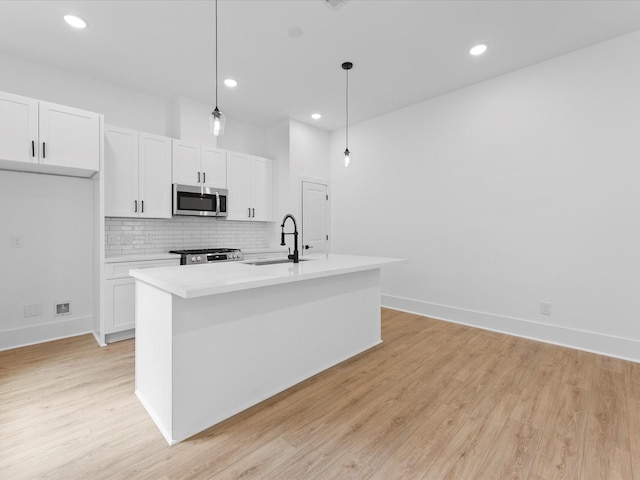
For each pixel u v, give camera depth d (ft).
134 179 11.39
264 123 16.19
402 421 6.15
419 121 13.74
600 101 9.37
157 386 5.98
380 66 10.70
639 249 8.86
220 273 6.54
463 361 8.93
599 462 5.08
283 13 8.09
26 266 10.08
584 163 9.68
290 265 8.07
